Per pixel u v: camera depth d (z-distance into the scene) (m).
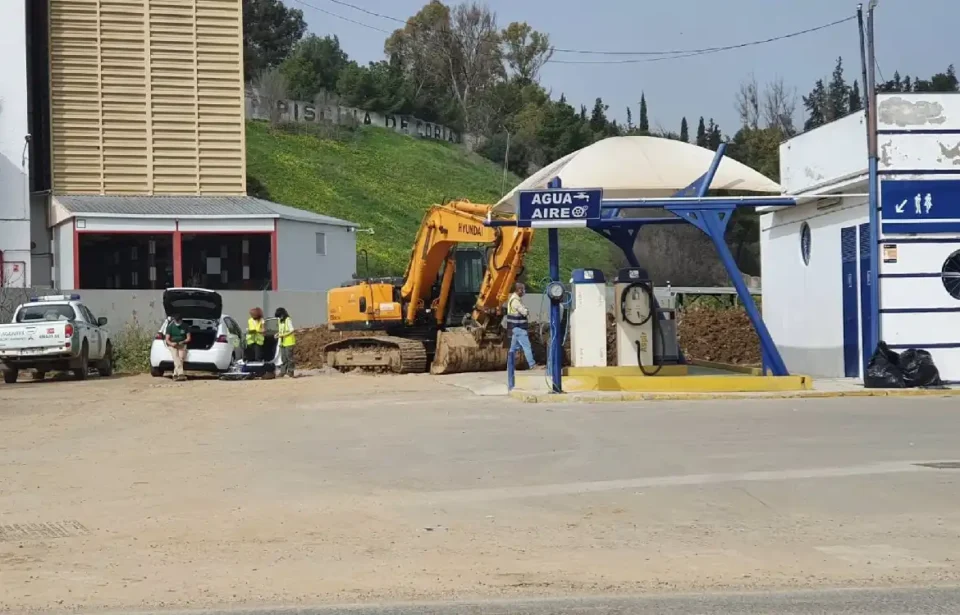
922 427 15.79
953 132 21.22
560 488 11.77
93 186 44.03
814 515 10.40
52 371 30.55
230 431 16.92
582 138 80.56
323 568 8.62
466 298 29.23
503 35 97.75
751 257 52.47
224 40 45.50
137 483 12.47
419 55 96.94
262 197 62.22
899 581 8.11
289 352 28.23
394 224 64.38
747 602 7.53
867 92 21.11
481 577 8.30
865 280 22.02
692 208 20.53
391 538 9.66
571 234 62.25
